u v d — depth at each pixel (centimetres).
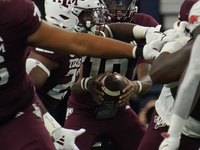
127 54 817
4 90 805
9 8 740
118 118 1173
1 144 812
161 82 800
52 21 1031
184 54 757
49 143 823
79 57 1069
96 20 1038
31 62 988
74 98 1199
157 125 1013
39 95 1091
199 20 772
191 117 926
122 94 1047
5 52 763
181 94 731
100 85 1047
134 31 1045
